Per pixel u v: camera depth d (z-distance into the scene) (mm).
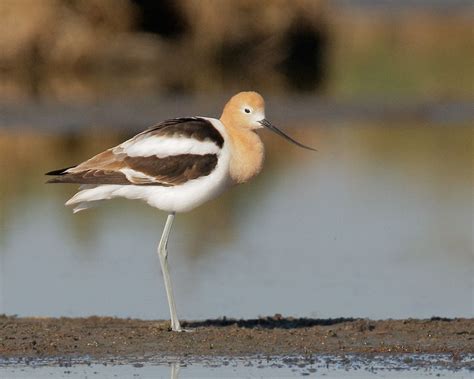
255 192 17375
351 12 43750
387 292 12172
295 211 16078
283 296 11977
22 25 27438
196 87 27062
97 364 9430
